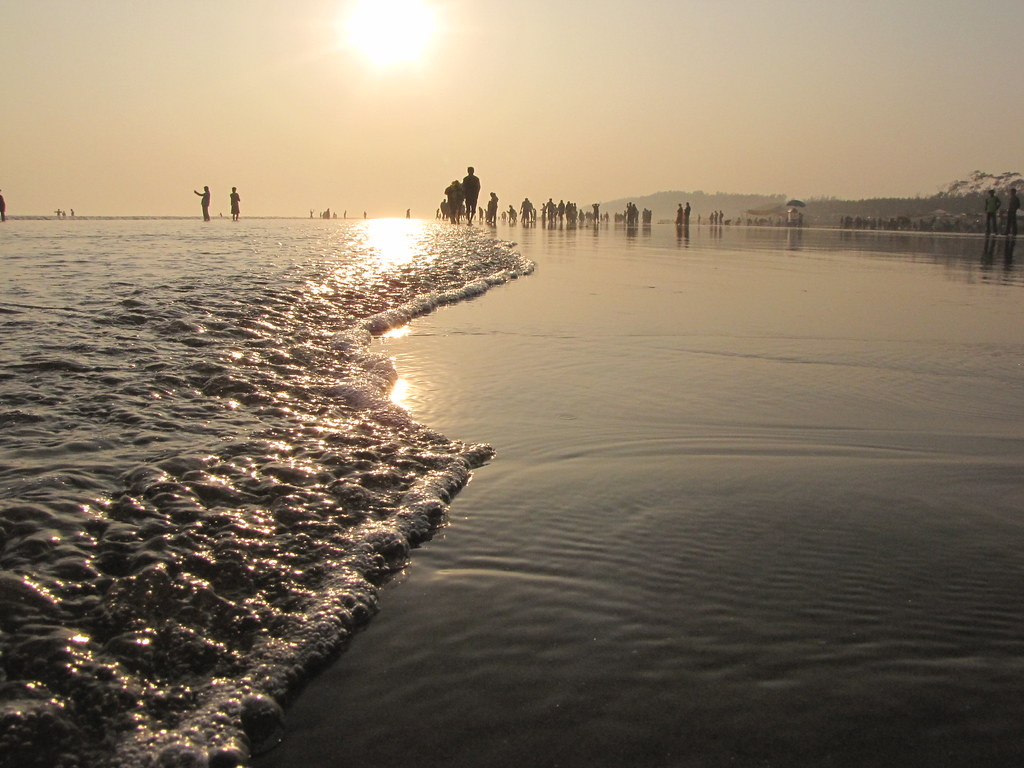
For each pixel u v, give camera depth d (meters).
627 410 4.62
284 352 5.66
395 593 2.54
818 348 6.58
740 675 2.09
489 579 2.63
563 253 19.69
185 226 28.23
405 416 4.41
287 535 2.82
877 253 21.75
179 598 2.35
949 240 33.50
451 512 3.16
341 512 3.06
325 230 26.28
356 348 6.04
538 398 4.89
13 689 1.89
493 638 2.28
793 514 3.13
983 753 1.81
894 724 1.91
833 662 2.15
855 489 3.41
